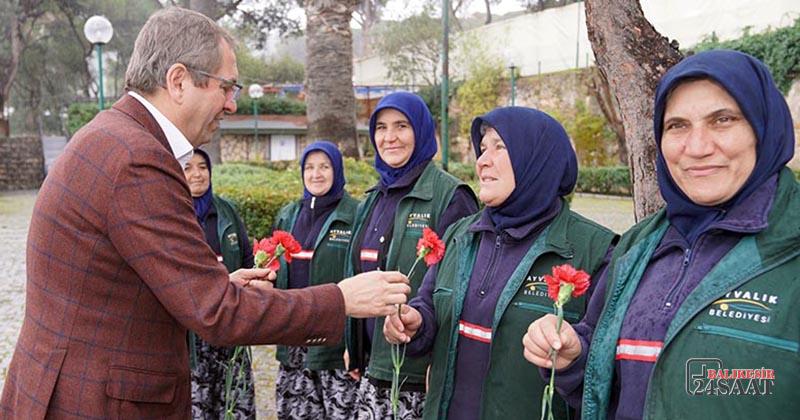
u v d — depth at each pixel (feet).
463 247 6.88
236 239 11.57
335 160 11.71
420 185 9.12
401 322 6.49
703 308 4.15
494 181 6.47
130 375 5.18
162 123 5.52
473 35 78.07
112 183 4.97
